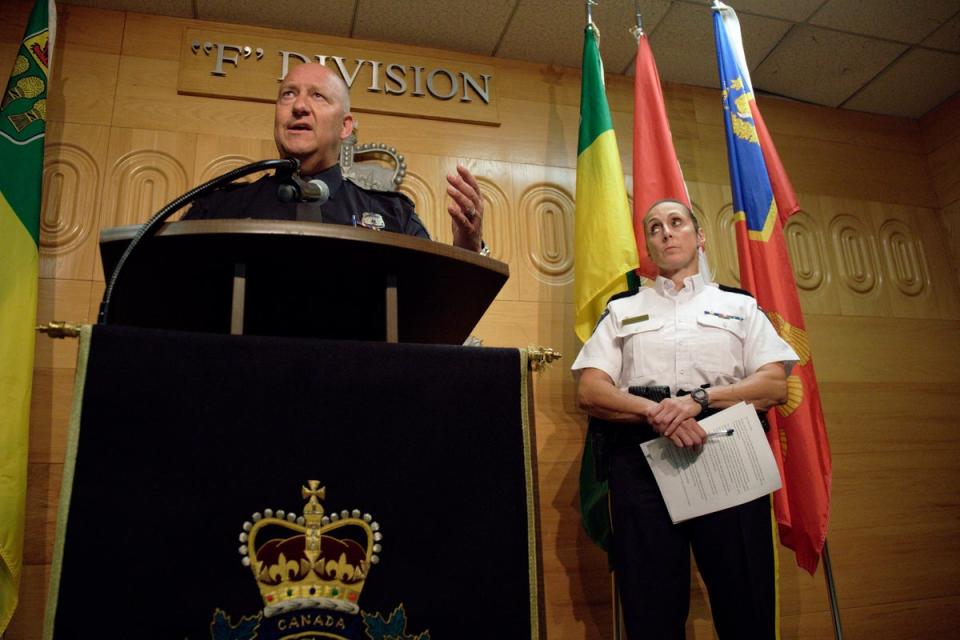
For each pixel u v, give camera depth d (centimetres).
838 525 289
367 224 160
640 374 192
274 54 296
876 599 280
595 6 306
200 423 88
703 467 169
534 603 94
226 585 84
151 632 80
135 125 271
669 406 172
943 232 364
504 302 287
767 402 179
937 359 333
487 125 313
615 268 252
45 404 231
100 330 88
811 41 335
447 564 92
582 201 272
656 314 200
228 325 124
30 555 216
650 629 164
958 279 355
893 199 364
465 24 311
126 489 84
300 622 85
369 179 276
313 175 179
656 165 274
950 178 366
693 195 330
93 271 250
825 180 357
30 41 243
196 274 105
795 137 364
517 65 330
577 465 269
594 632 249
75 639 78
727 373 187
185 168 271
